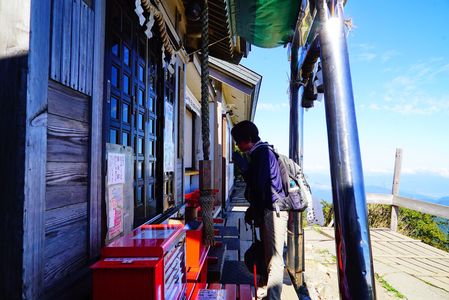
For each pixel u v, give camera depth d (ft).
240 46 14.96
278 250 8.68
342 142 4.62
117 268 4.00
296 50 11.87
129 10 7.56
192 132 24.76
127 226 7.04
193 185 24.14
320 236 21.79
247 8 10.59
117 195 6.48
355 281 4.30
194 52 13.84
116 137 6.79
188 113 22.98
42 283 4.01
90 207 5.28
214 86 25.29
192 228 7.49
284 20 11.29
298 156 12.46
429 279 14.42
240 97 29.09
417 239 22.84
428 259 17.47
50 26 4.19
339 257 4.49
